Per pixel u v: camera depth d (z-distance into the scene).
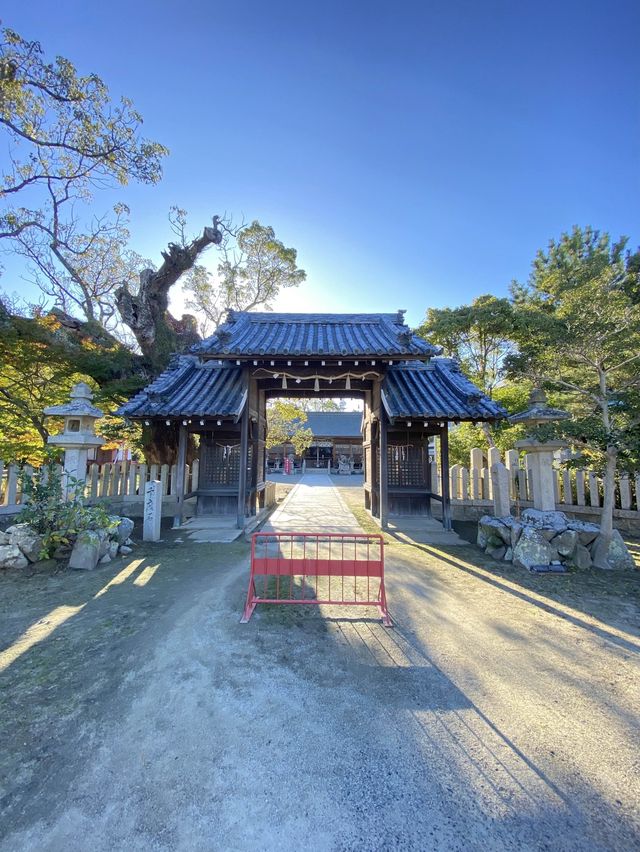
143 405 8.09
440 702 2.59
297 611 4.03
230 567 5.52
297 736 2.27
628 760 2.11
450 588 4.76
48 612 3.97
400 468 9.57
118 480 9.51
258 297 17.64
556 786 1.93
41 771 2.01
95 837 1.67
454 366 9.94
